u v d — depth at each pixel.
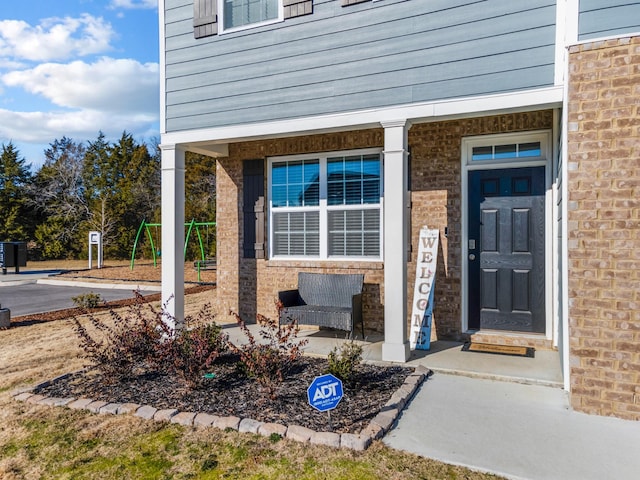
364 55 5.42
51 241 28.95
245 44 6.17
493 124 5.95
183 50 6.62
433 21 5.05
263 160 7.61
